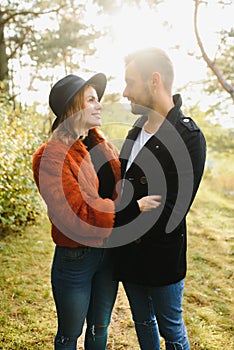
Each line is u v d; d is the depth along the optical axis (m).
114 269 1.73
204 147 1.58
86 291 1.67
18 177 4.11
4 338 2.34
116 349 2.31
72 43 8.36
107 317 1.84
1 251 3.86
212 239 4.81
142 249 1.62
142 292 1.76
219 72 7.27
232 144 13.94
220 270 3.71
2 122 4.26
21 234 4.45
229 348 2.34
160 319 1.70
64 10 8.50
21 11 8.09
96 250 1.65
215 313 2.81
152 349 1.83
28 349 2.25
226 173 11.87
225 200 8.64
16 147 4.20
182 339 1.71
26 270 3.43
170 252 1.60
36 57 8.70
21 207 4.33
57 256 1.66
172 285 1.65
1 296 2.89
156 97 1.59
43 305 2.80
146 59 1.57
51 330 2.46
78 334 1.74
